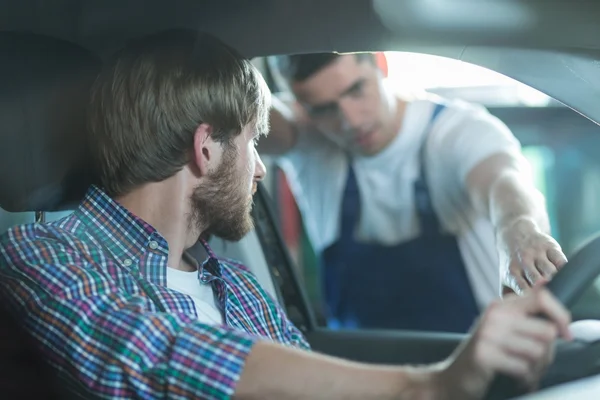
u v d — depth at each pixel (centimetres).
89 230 176
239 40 193
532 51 164
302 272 419
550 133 414
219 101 176
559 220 425
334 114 305
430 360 230
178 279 182
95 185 182
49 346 157
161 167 175
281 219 418
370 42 181
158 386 147
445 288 314
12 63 174
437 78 325
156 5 187
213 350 144
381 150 310
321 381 138
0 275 165
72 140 181
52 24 183
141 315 151
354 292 327
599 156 412
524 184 268
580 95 163
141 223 175
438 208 309
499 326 125
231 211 183
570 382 142
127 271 172
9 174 175
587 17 156
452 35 169
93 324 153
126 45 180
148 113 173
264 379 141
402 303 321
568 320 126
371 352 236
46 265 161
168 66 174
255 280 204
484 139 292
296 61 294
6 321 163
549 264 204
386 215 314
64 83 179
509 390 131
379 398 134
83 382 152
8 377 161
